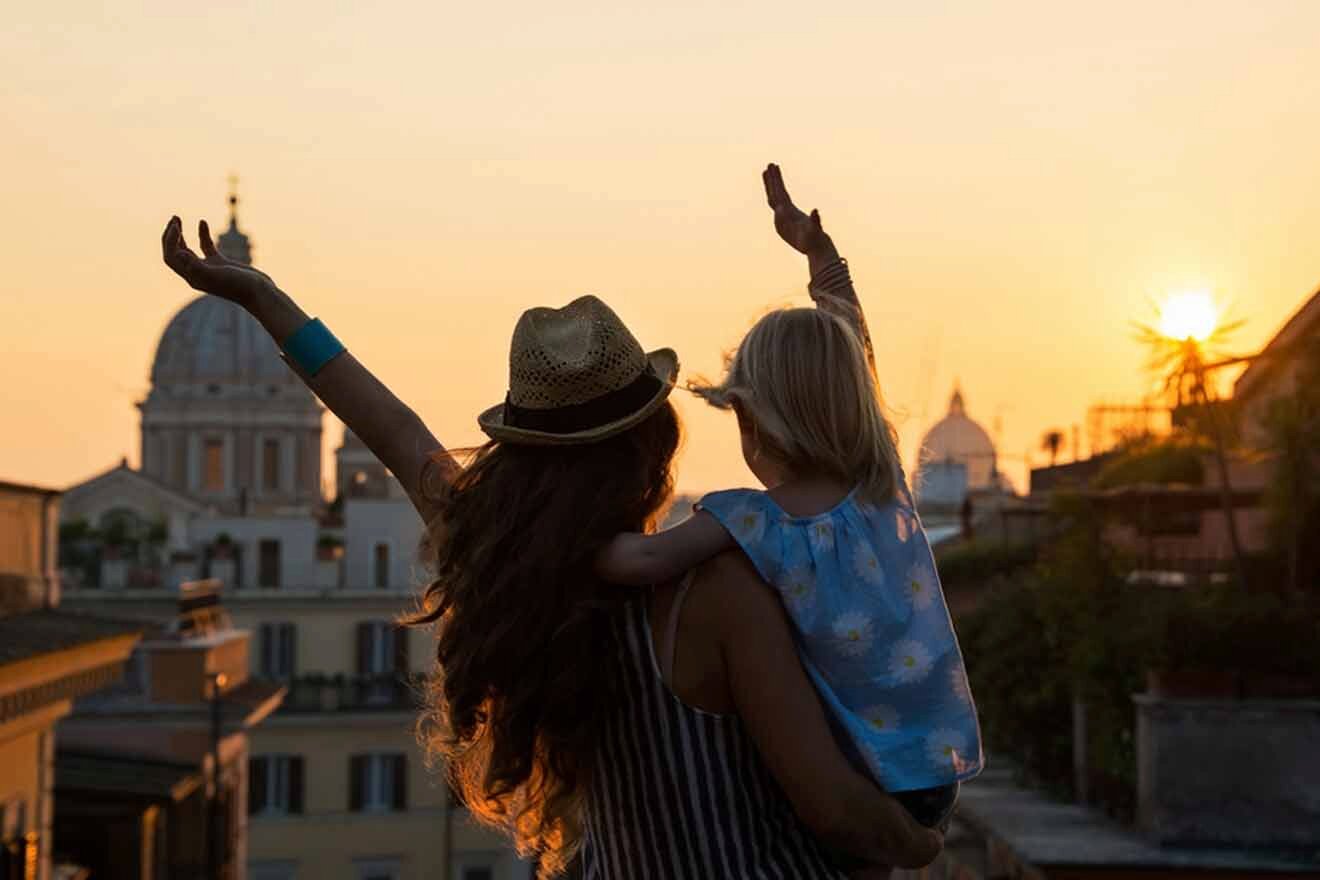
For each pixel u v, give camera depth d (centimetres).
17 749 2123
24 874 1989
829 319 327
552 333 321
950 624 321
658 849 309
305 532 7400
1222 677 1647
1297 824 1630
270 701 4731
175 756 4053
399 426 367
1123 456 2830
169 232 376
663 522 336
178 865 4053
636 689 308
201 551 7506
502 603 307
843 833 303
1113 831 1783
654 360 335
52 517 2770
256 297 374
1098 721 1923
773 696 303
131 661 4166
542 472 316
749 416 329
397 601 6869
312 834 6219
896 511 321
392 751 6284
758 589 307
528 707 308
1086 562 2102
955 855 2194
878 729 308
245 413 12475
